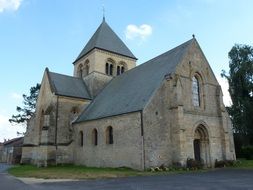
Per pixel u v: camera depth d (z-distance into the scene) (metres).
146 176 18.50
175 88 25.19
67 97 34.75
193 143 25.83
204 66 29.55
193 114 26.50
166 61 29.50
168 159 24.02
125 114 25.23
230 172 20.66
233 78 40.94
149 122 23.69
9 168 29.69
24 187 13.52
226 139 28.03
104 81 40.50
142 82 29.05
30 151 36.84
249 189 11.78
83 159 30.53
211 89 29.45
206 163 26.59
